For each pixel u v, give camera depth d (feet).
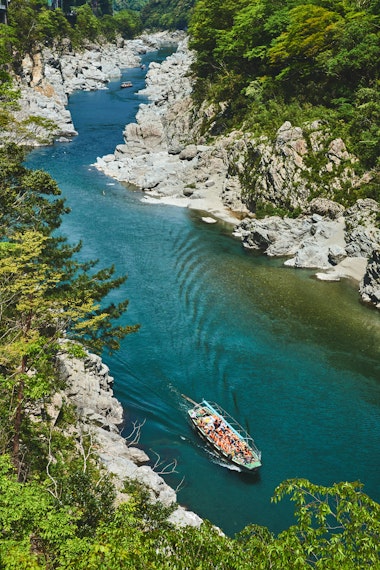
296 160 247.91
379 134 231.91
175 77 536.42
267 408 133.49
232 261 216.13
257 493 109.81
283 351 156.25
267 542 48.78
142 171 316.81
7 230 132.46
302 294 189.98
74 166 335.06
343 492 47.50
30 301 94.27
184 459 117.60
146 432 124.47
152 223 253.65
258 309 178.50
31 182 141.59
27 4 508.12
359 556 43.09
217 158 299.58
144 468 104.37
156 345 155.43
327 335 165.27
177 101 384.27
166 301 180.14
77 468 85.46
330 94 281.74
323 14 282.15
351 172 237.25
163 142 365.20
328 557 44.21
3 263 102.32
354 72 273.54
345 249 214.28
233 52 346.74
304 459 118.32
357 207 221.25
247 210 271.08
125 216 260.83
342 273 206.08
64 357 122.83
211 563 45.42
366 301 185.88
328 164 242.17
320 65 279.08
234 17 353.92
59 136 398.42
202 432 122.42
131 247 223.92
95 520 66.18
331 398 137.90
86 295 116.26
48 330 105.81
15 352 79.71
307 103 280.51
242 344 158.30
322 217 230.89
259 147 263.29
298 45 287.69
